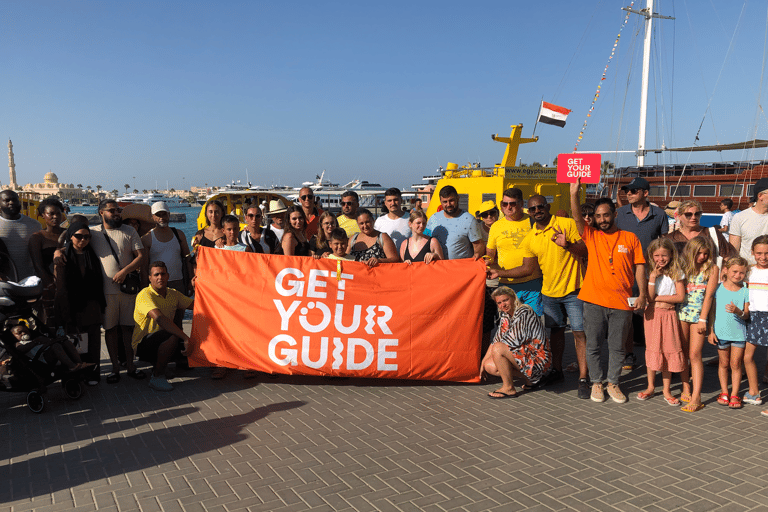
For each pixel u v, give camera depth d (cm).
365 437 435
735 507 324
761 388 564
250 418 479
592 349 525
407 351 569
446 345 568
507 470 375
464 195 1159
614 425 461
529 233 574
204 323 589
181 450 411
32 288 515
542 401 526
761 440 425
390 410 500
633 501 332
